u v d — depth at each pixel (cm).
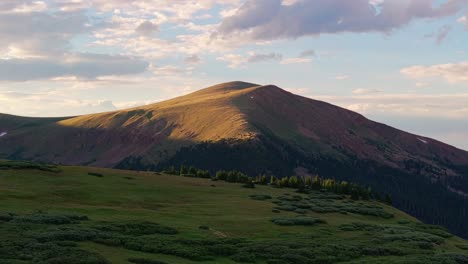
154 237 4947
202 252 4597
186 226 5950
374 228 7731
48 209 6303
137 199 8575
